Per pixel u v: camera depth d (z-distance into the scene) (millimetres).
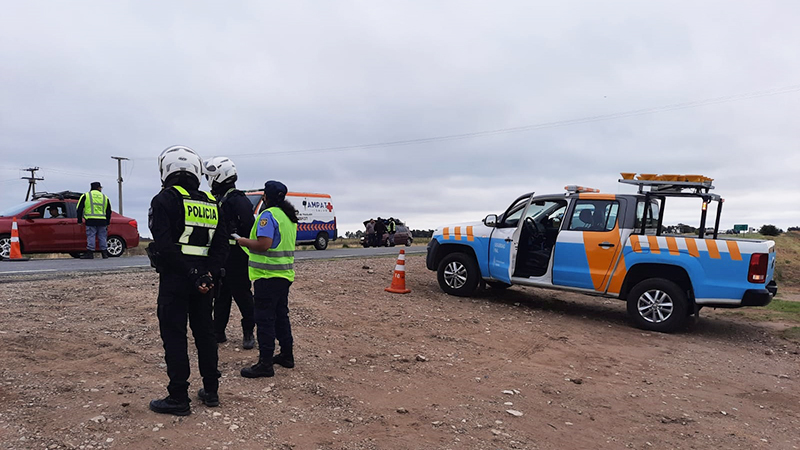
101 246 13914
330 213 22297
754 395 5367
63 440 3135
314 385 4566
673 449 3918
